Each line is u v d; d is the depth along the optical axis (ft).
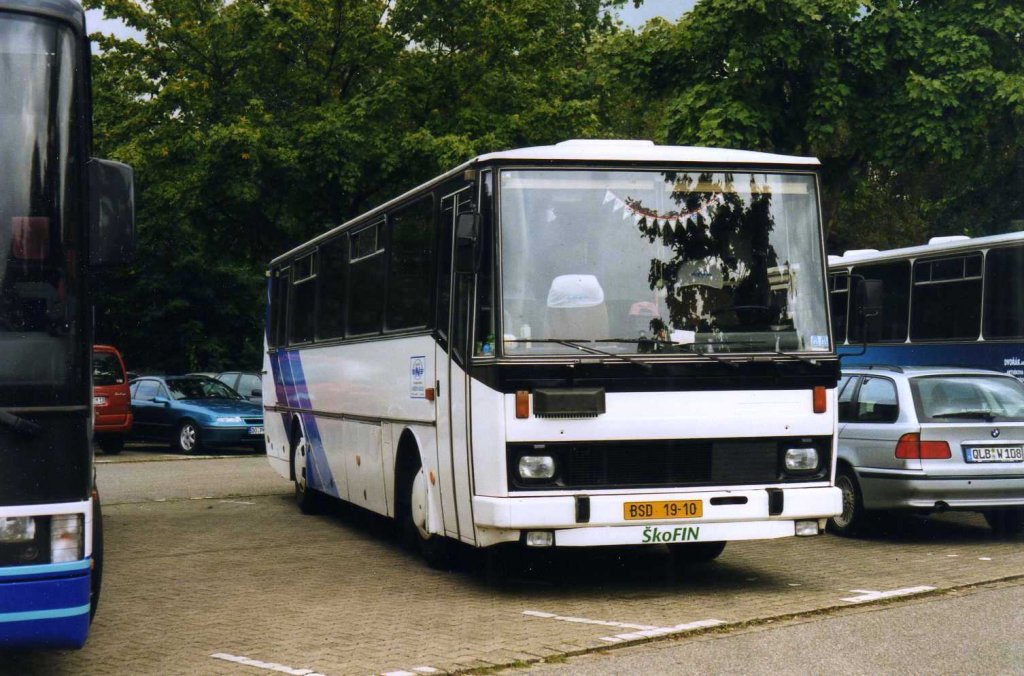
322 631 28.43
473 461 31.99
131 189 22.58
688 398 31.60
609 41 126.41
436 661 25.03
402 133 106.11
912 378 42.63
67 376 21.66
